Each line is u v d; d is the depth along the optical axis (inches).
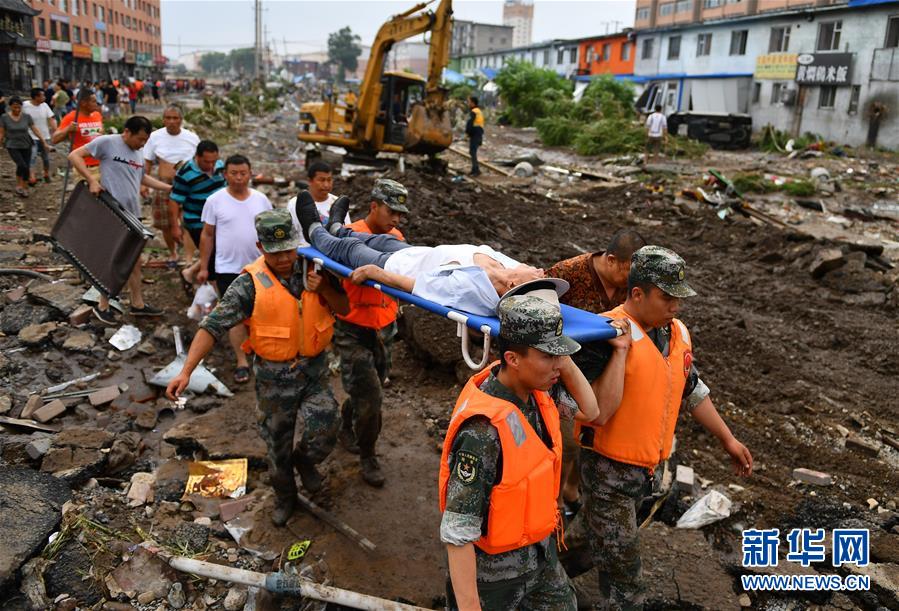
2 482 162.2
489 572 100.0
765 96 1280.8
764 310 357.7
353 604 131.3
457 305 124.1
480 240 390.9
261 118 1395.2
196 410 218.2
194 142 317.4
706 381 257.4
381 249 164.7
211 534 161.0
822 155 962.7
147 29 3179.1
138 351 249.1
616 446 120.1
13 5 1278.3
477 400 96.6
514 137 1247.5
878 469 207.3
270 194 519.8
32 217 419.5
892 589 150.6
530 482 94.9
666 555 159.8
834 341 311.9
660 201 590.6
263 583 134.6
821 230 545.3
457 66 2903.5
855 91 1115.3
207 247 232.8
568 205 588.7
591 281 145.9
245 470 184.7
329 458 196.2
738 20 1304.1
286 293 152.6
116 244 254.2
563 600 107.1
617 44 1752.0
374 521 168.4
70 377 231.1
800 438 223.9
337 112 705.0
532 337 91.1
